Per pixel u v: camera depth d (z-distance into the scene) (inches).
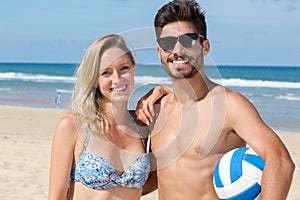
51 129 595.5
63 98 1074.1
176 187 143.0
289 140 549.3
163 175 146.1
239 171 127.3
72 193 145.1
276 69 2950.3
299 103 977.5
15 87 1396.4
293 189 337.1
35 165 392.5
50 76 1946.4
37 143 482.6
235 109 132.8
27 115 735.7
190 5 138.6
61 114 755.4
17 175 363.9
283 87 1376.7
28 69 2883.9
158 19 140.8
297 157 449.7
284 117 778.2
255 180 126.2
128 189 145.2
